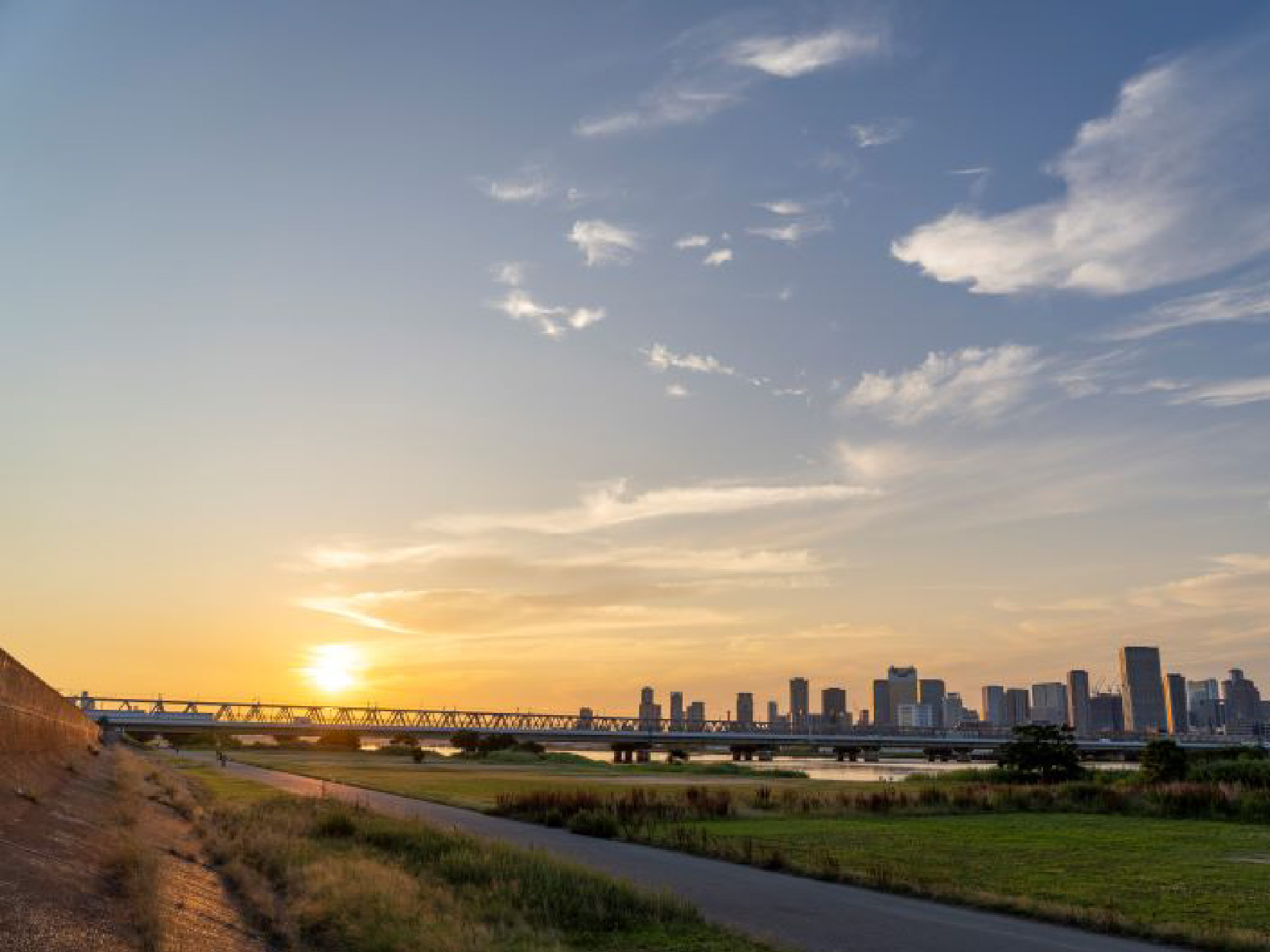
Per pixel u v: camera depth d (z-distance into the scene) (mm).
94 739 69812
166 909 16016
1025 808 54531
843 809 51656
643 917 20844
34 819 18531
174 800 42031
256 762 132625
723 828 43281
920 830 42312
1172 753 70875
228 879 23344
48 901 13500
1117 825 45406
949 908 23516
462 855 27422
